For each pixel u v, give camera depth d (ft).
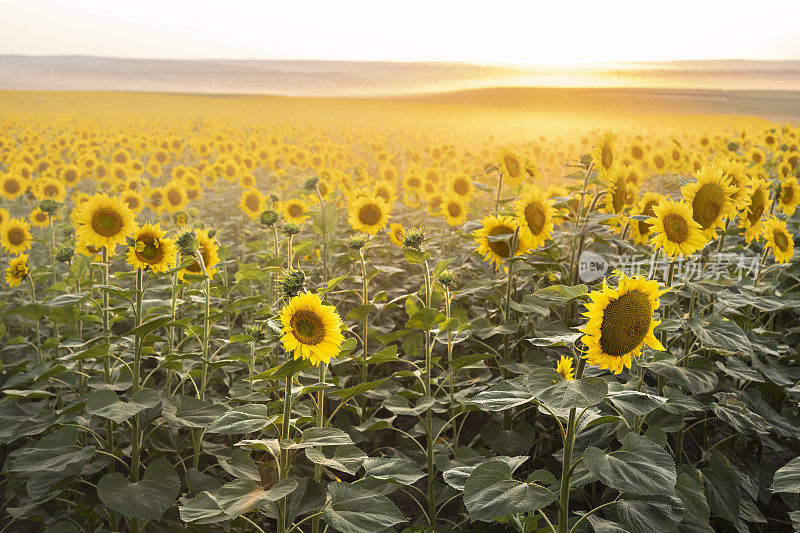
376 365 21.88
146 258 12.90
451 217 28.07
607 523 10.12
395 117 188.65
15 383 14.78
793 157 32.73
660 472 8.38
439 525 15.88
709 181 13.57
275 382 15.17
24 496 14.02
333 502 9.58
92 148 66.85
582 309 19.36
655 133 97.45
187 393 17.87
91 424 14.47
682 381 11.96
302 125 139.74
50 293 19.76
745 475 14.43
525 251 17.51
